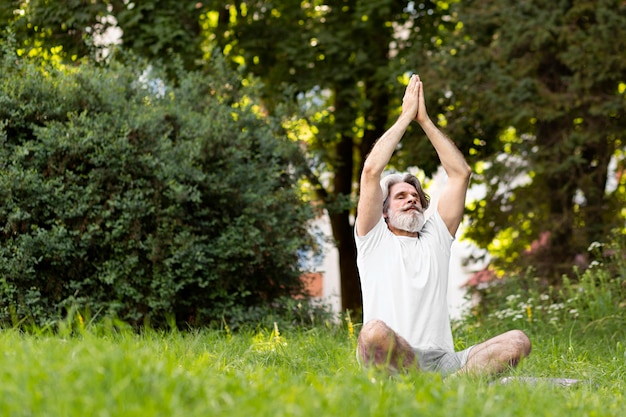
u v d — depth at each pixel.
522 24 15.86
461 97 16.69
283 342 8.59
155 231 11.82
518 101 15.77
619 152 17.52
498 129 17.53
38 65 12.62
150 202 11.61
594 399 5.35
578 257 15.91
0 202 11.03
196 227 12.27
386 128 19.42
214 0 17.14
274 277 13.17
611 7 15.90
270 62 18.41
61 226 11.09
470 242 17.77
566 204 16.42
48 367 4.09
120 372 3.98
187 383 4.19
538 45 15.80
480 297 15.14
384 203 6.76
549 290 13.62
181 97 13.67
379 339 6.02
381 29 18.38
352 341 8.77
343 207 15.35
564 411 4.84
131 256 11.51
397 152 18.17
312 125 15.84
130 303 11.72
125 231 11.41
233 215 12.60
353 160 20.64
